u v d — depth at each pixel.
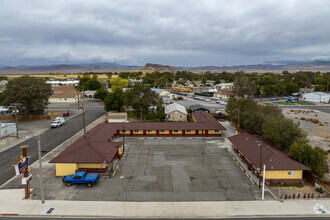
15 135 48.41
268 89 121.88
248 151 33.50
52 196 24.66
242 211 22.22
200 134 48.12
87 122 60.91
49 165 33.00
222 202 23.83
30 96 62.19
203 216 21.44
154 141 44.91
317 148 30.88
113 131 45.31
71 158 29.77
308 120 65.38
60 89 110.44
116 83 137.38
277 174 28.38
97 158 29.88
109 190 25.95
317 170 29.39
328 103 101.44
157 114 64.25
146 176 29.61
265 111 51.28
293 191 26.53
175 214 21.69
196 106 72.38
